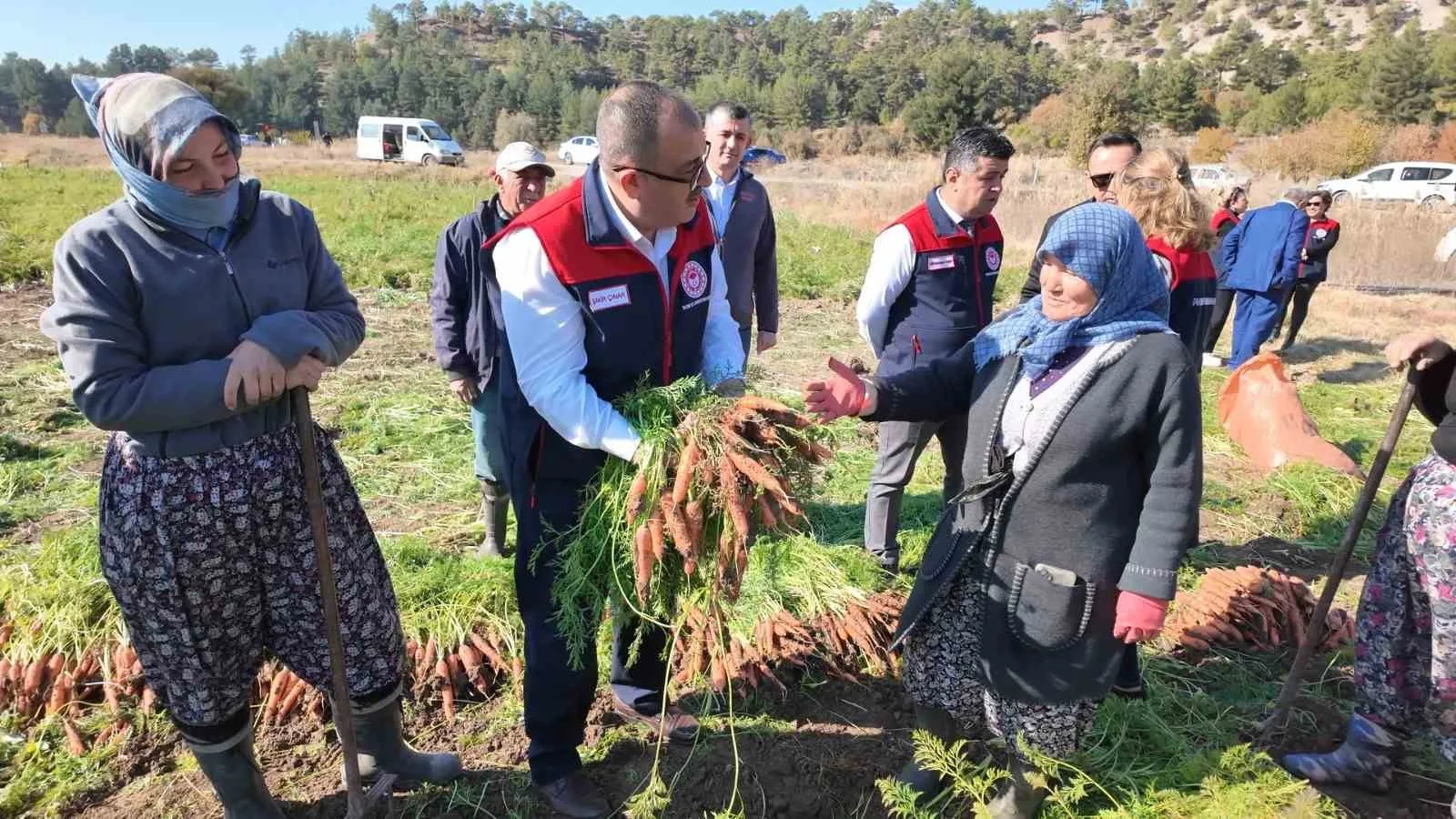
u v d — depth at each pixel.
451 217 18.98
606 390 2.48
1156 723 3.10
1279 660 3.70
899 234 3.80
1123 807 2.61
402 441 5.88
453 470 5.43
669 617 2.58
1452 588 2.51
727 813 2.61
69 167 32.44
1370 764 2.91
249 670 2.44
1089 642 2.29
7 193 20.27
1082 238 2.12
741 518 2.15
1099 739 3.01
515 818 2.78
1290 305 12.12
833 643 3.58
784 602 3.73
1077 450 2.20
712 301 2.69
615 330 2.39
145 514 2.10
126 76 1.96
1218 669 3.60
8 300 10.23
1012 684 2.33
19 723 3.11
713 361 2.68
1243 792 2.49
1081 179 28.75
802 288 12.13
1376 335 10.72
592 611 2.58
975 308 3.91
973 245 3.84
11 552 4.12
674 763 3.03
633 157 2.12
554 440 2.48
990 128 3.65
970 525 2.41
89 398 1.95
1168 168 3.12
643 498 2.30
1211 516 5.21
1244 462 6.09
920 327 3.89
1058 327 2.22
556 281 2.29
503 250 2.32
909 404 2.52
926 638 2.55
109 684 3.18
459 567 3.91
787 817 2.83
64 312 1.93
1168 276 3.05
